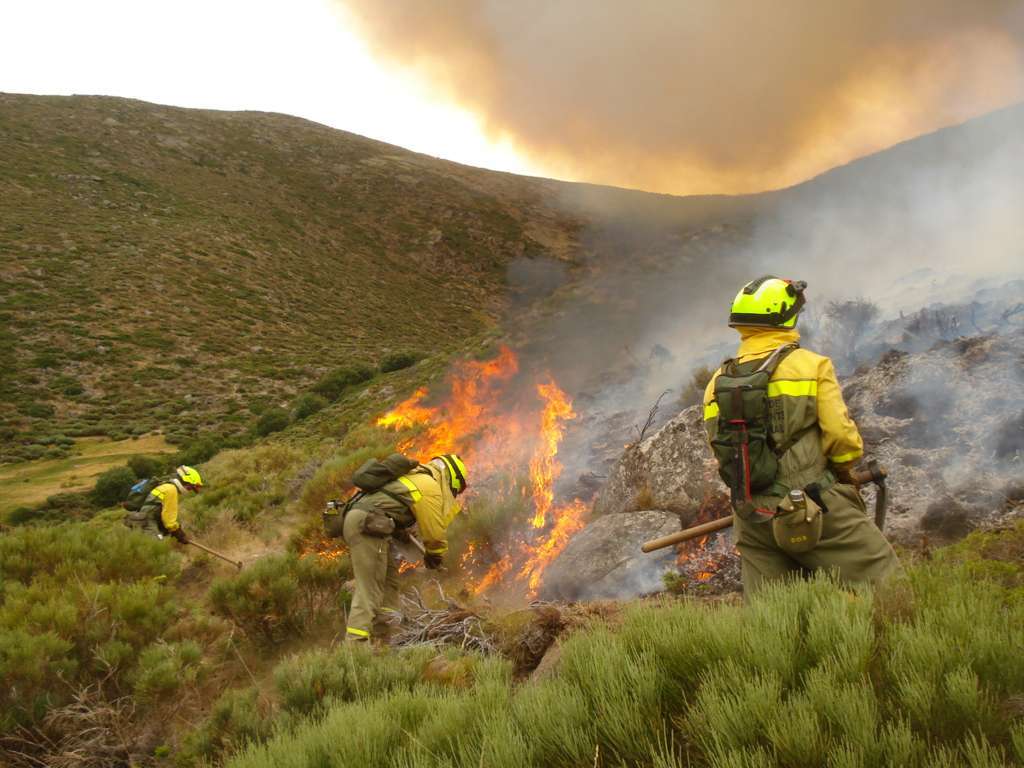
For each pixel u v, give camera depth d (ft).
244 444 129.08
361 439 54.03
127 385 171.32
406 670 12.78
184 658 17.20
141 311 210.18
